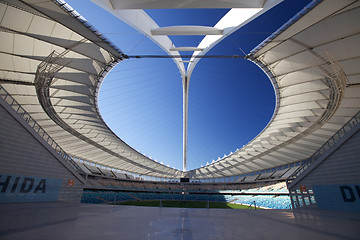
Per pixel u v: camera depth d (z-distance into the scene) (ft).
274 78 83.87
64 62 69.36
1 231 14.48
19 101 86.33
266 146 143.33
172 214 30.68
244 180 214.69
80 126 115.24
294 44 64.13
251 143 138.00
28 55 65.00
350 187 39.17
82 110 98.73
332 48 62.80
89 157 170.60
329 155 44.24
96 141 138.31
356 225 21.54
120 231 16.58
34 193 44.52
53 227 16.92
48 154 48.96
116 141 135.85
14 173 40.42
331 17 52.29
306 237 15.65
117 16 60.64
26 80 74.74
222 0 48.67
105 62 76.74
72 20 53.88
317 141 122.72
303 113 99.50
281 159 164.96
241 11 71.15
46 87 74.54
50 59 65.41
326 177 44.29
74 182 56.65
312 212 36.88
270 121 108.58
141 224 20.42
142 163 196.03
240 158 176.65
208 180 248.93
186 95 166.09
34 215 23.47
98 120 107.96
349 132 40.50
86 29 57.21
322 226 20.77
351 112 91.25
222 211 38.04
